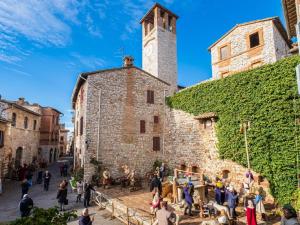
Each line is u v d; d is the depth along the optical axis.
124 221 9.75
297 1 10.40
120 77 19.14
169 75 24.83
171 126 19.70
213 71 21.69
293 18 13.06
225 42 20.70
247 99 13.31
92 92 17.72
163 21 27.17
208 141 15.91
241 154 13.26
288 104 11.38
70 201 13.37
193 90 17.70
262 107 12.45
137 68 20.08
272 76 12.20
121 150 18.09
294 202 10.47
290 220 4.33
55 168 29.52
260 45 17.86
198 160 16.61
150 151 19.42
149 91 20.36
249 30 18.91
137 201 12.30
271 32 17.41
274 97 11.92
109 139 17.77
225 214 8.23
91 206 12.32
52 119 35.44
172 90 23.42
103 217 10.52
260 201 9.65
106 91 18.33
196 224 8.91
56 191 15.76
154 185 13.06
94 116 17.47
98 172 16.66
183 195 10.95
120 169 17.73
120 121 18.48
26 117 26.62
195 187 10.84
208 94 16.25
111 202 11.99
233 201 9.25
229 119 14.30
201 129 16.62
